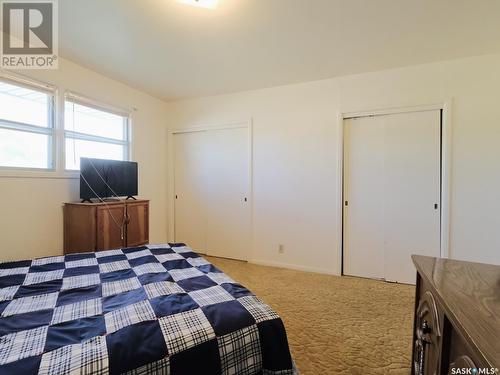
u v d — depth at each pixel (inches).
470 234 105.0
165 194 164.1
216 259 150.5
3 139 92.0
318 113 128.1
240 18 79.2
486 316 29.0
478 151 103.2
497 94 100.5
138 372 31.9
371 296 102.3
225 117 148.8
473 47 96.1
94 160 111.7
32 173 98.2
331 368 62.9
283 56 103.6
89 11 76.4
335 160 125.4
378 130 119.0
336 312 89.6
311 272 129.7
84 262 66.4
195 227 160.9
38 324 39.4
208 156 155.9
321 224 129.1
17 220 94.6
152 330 37.2
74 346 33.8
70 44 95.3
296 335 76.1
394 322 83.3
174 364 34.1
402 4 72.6
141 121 146.3
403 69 112.7
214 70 117.0
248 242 145.2
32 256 98.7
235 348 38.9
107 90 125.8
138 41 93.0
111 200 119.8
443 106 107.3
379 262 120.2
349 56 103.4
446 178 107.1
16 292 49.5
